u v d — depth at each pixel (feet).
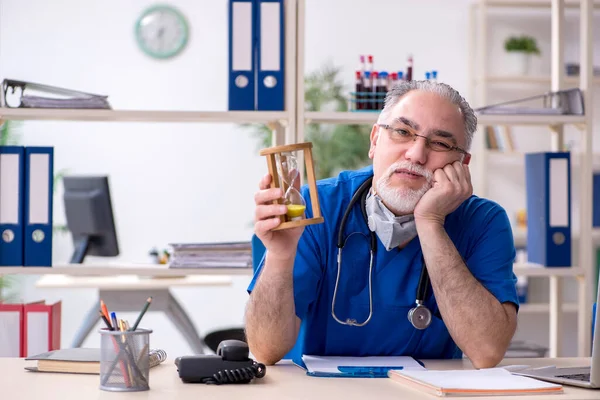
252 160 16.63
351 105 8.86
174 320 12.08
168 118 8.27
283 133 8.96
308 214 5.83
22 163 8.19
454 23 16.83
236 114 8.29
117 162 16.31
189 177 16.51
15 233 8.21
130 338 4.16
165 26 16.33
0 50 15.97
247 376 4.42
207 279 11.71
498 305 5.38
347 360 5.34
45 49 16.06
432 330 5.71
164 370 4.86
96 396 4.01
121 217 16.34
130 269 8.34
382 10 16.74
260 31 8.31
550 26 16.69
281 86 8.36
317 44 16.65
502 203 16.52
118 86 16.25
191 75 16.44
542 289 15.51
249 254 8.55
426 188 5.51
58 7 16.08
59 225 16.03
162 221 16.44
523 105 16.53
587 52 8.82
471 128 5.74
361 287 5.74
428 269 5.44
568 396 4.10
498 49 16.65
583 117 8.79
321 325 5.81
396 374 4.58
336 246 5.78
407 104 5.55
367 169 6.24
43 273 8.22
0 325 8.09
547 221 8.77
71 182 11.04
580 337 8.81
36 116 8.21
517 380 4.36
